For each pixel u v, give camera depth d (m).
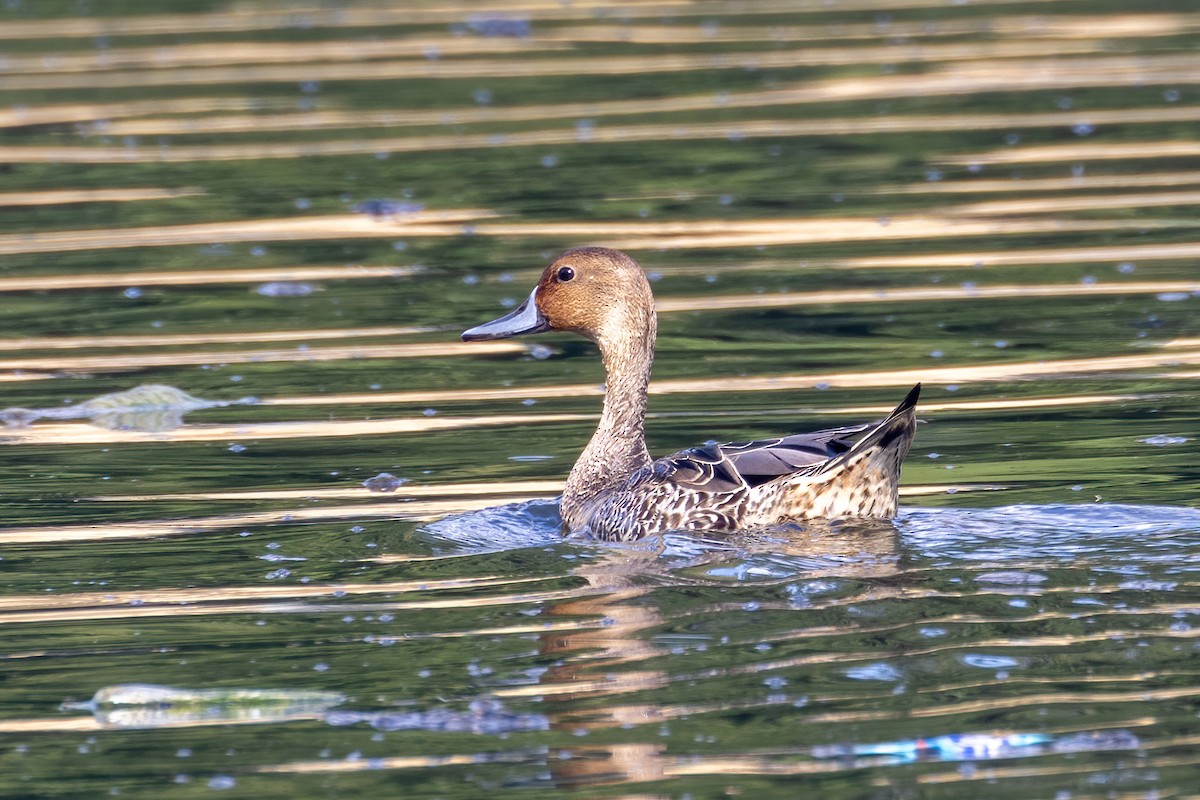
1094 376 14.62
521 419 14.17
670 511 10.94
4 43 32.38
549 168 23.11
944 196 21.09
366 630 9.45
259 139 25.08
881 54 29.45
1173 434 12.91
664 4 35.50
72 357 16.25
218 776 7.83
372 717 8.37
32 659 9.20
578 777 7.70
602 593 9.88
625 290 12.29
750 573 10.01
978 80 27.20
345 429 13.95
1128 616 9.13
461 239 20.14
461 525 11.48
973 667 8.56
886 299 17.31
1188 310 16.44
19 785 7.75
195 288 18.48
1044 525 10.77
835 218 20.45
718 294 17.69
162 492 12.38
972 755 7.71
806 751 7.82
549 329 12.52
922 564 10.05
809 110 25.77
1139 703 8.15
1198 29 30.23
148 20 34.53
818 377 15.01
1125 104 25.19
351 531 11.37
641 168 22.97
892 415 10.49
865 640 8.94
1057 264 18.17
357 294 18.17
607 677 8.66
